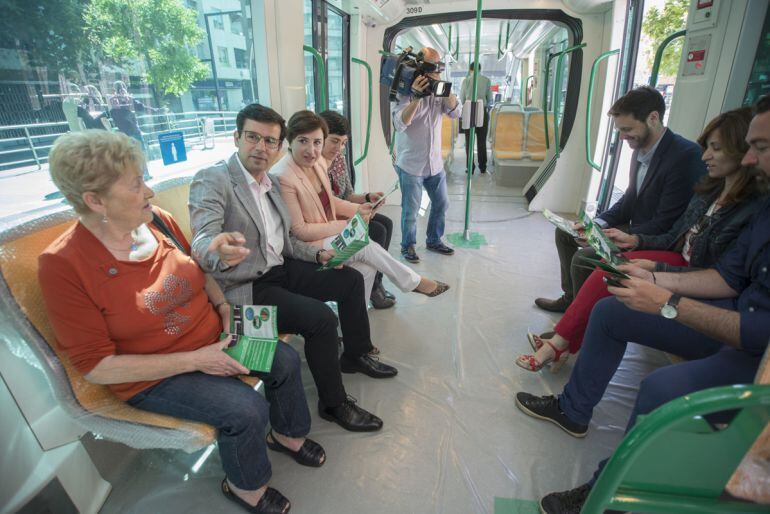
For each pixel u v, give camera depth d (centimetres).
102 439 151
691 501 78
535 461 165
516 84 1022
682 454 73
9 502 117
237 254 137
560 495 142
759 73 232
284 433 158
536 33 657
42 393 128
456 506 147
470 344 245
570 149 491
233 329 141
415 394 203
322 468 162
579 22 446
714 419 120
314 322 167
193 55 270
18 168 184
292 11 263
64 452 132
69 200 109
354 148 495
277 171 217
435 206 377
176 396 125
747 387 64
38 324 111
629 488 79
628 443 71
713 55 251
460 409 193
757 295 124
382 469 161
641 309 131
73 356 111
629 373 220
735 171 162
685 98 279
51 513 127
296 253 205
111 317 118
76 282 110
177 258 138
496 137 682
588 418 174
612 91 443
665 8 441
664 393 123
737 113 158
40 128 189
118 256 120
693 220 192
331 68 432
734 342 121
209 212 159
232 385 130
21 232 113
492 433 179
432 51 316
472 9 458
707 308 124
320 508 146
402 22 480
